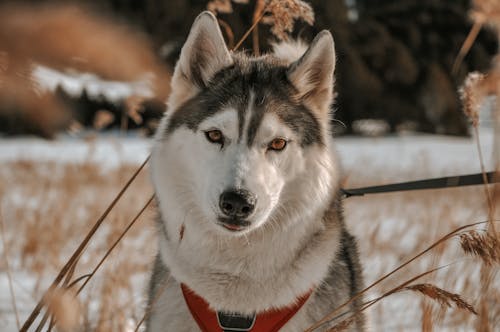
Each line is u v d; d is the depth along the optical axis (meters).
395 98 28.61
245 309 2.63
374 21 29.67
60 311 1.24
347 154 19.23
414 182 3.04
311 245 2.71
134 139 21.61
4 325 3.79
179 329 2.73
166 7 11.34
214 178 2.54
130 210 7.20
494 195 2.41
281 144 2.71
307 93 2.98
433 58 28.84
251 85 2.81
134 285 4.39
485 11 2.27
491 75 2.43
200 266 2.64
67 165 10.63
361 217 7.83
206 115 2.72
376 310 4.20
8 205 7.85
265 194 2.54
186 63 2.93
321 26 16.12
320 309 2.71
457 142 23.36
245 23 8.16
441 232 5.86
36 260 5.17
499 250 2.08
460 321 3.63
